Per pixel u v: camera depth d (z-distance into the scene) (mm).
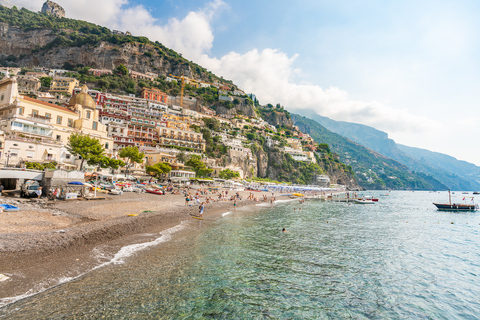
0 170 32531
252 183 132500
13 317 10391
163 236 24609
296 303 14000
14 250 15461
